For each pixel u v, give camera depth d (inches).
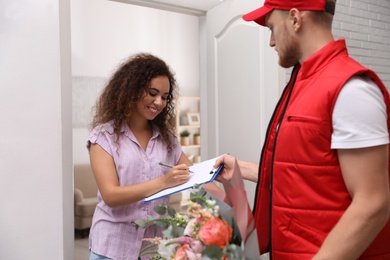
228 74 112.0
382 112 40.1
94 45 282.4
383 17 146.0
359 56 138.6
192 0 111.7
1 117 79.4
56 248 85.0
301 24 45.6
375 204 39.1
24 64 81.2
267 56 101.0
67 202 86.5
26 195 81.8
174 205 244.2
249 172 62.8
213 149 117.6
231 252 36.9
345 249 39.0
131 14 299.4
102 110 76.4
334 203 42.8
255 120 104.7
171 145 79.7
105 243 71.5
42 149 83.3
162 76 73.7
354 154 39.9
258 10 49.7
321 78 43.2
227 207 39.4
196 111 335.6
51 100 84.0
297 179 44.1
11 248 80.9
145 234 72.1
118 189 68.5
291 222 44.8
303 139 43.3
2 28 79.4
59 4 84.3
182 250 37.6
